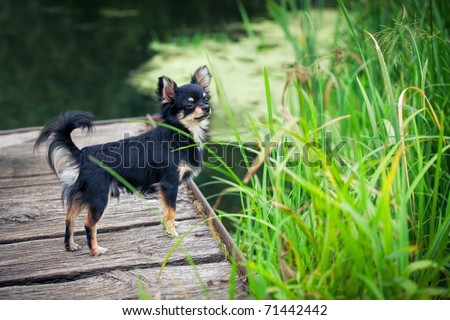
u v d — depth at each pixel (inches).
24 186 240.7
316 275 146.0
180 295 167.0
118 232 203.2
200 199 222.2
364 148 225.8
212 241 197.3
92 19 615.8
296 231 181.0
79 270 179.0
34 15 634.8
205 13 637.9
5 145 286.7
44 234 201.6
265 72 168.6
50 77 446.9
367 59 270.1
